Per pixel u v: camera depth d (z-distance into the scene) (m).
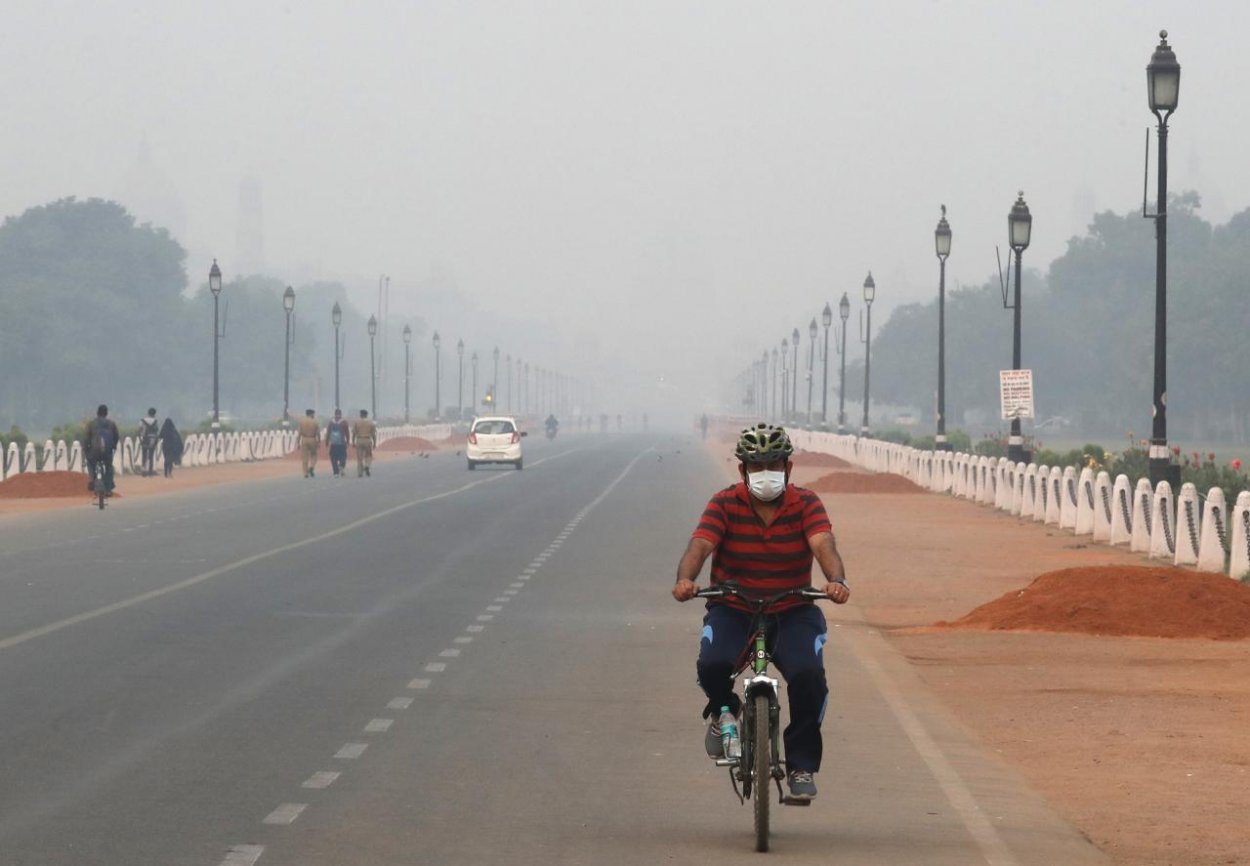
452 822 16.94
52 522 65.62
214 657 29.19
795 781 16.36
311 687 25.95
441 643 31.50
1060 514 65.56
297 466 132.12
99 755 20.31
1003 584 44.09
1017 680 27.72
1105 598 34.44
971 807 18.02
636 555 52.34
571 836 16.41
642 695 25.53
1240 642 32.09
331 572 45.56
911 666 29.45
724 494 16.70
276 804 17.66
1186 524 47.44
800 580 16.67
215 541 56.22
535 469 130.75
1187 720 23.80
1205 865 15.58
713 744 16.72
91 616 35.03
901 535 61.38
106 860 15.12
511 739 21.75
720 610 16.77
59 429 115.69
